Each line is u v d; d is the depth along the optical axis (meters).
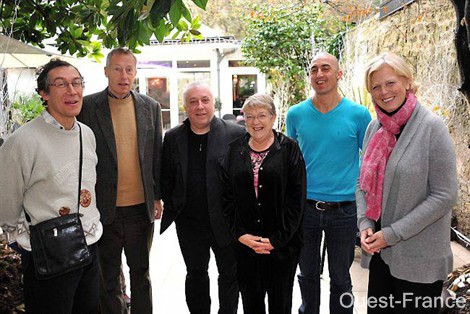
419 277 1.76
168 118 11.58
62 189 1.81
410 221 1.70
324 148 2.47
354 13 6.68
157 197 2.62
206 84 2.49
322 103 2.49
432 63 4.10
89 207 1.95
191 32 3.25
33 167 1.75
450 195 1.67
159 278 3.65
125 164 2.49
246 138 2.24
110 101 2.50
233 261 2.52
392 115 1.81
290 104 8.31
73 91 1.80
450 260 1.79
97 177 2.41
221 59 11.24
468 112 3.58
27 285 1.82
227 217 2.23
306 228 2.53
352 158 2.48
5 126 3.74
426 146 1.69
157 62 11.36
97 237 1.98
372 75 1.82
